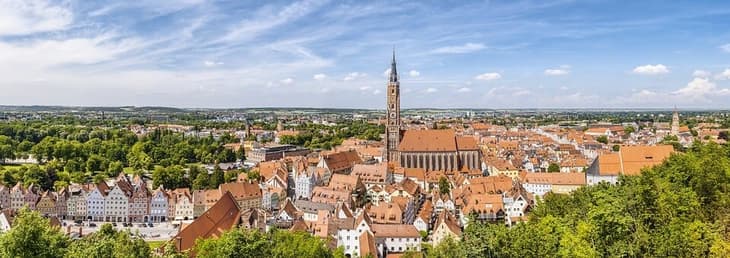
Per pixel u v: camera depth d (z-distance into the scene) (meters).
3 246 63.69
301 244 101.25
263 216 181.62
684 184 102.69
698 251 74.62
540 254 74.81
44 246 66.50
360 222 163.62
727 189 96.38
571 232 82.31
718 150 134.00
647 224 79.94
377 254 154.25
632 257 72.69
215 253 85.25
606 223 75.19
